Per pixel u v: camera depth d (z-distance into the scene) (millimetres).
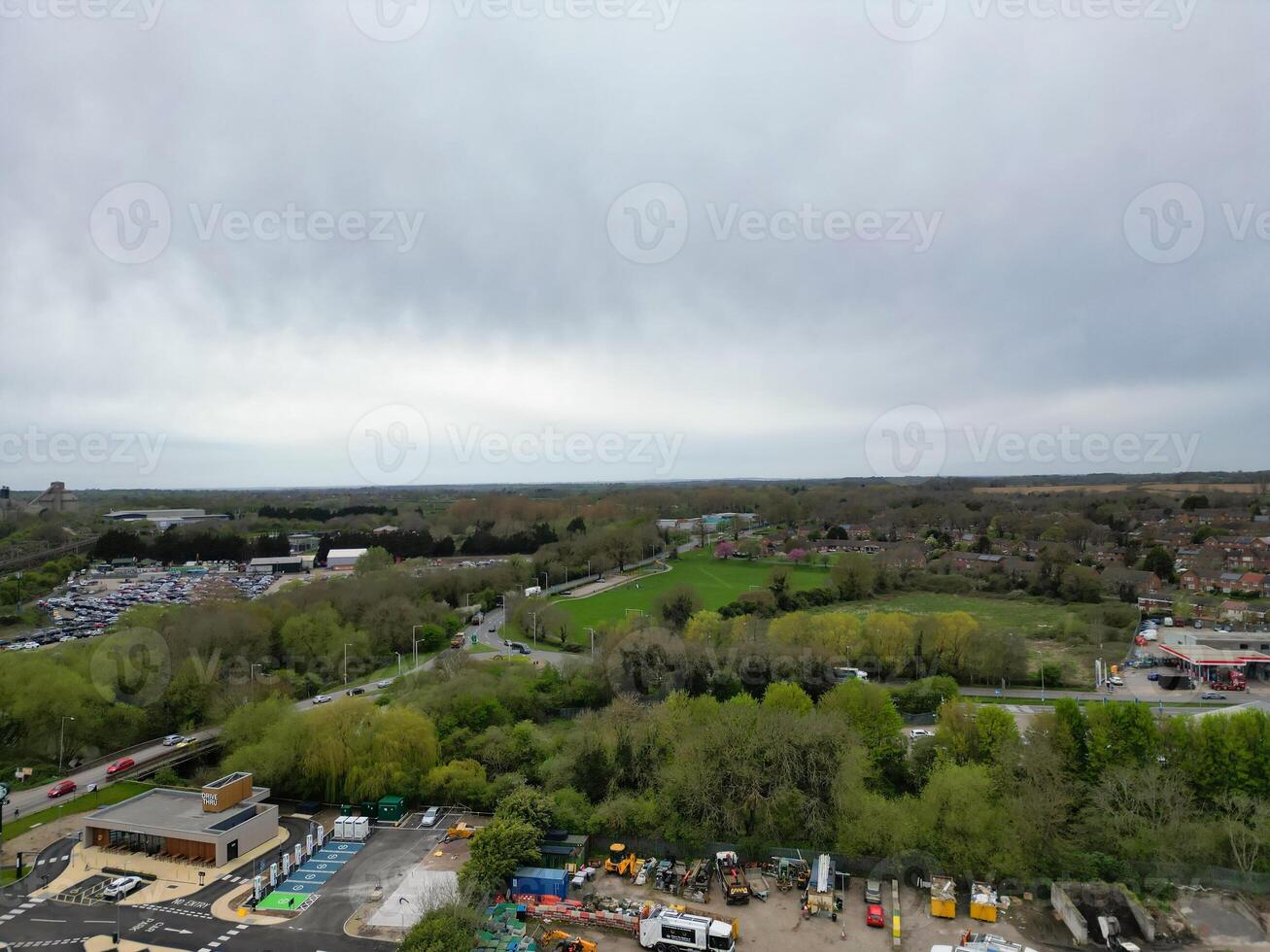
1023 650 138625
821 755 83812
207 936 64938
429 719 104625
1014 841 73000
